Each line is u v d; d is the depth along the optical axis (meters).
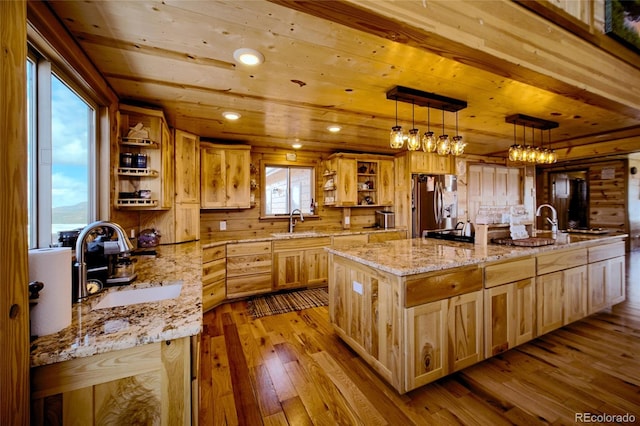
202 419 1.58
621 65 2.24
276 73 1.93
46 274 0.91
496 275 2.08
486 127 3.35
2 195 0.72
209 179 3.63
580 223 6.61
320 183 4.68
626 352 2.24
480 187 5.14
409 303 1.69
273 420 1.58
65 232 1.46
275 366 2.10
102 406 0.88
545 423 1.54
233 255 3.47
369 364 2.03
